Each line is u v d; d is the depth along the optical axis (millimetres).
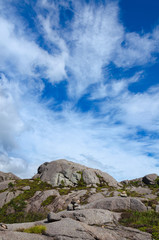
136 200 22641
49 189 42531
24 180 48688
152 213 20438
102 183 47688
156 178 50062
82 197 35469
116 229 16062
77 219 17062
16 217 31219
